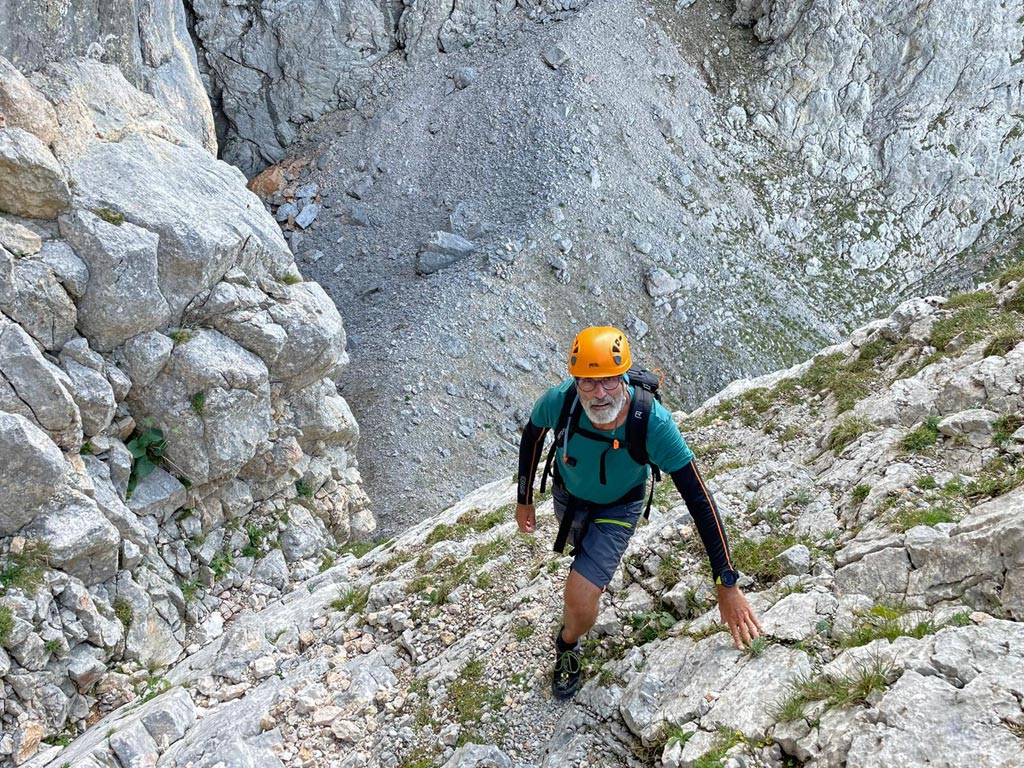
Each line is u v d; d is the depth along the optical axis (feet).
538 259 137.80
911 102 165.78
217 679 22.98
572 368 14.11
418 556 26.76
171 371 32.89
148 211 32.19
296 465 40.45
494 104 156.87
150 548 31.94
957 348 24.56
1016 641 13.55
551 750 16.65
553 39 161.27
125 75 42.34
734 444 26.53
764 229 157.38
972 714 12.59
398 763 17.89
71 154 32.55
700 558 19.72
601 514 16.10
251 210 38.29
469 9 167.63
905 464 19.79
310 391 40.52
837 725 13.57
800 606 16.66
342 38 164.04
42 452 26.04
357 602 24.72
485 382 123.34
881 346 27.25
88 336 30.91
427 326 127.03
